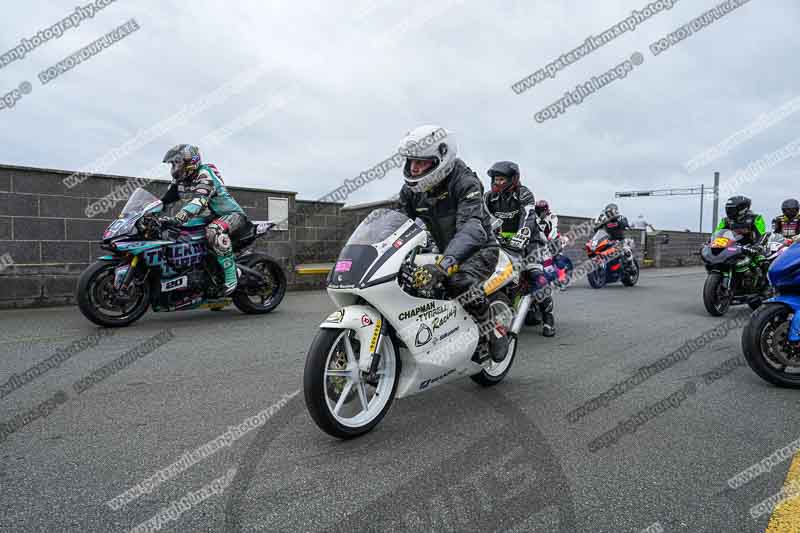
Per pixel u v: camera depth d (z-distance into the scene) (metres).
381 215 3.13
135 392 3.59
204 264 6.29
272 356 4.61
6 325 5.81
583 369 4.45
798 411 3.38
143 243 5.69
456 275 3.26
